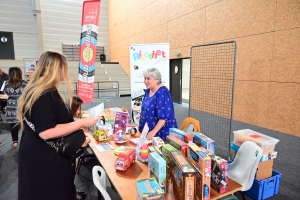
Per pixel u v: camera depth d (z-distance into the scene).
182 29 5.95
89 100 2.54
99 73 9.95
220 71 4.71
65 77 1.20
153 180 1.01
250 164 1.54
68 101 1.22
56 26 10.32
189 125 2.30
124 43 10.05
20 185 1.13
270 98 3.88
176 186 1.04
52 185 1.13
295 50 3.41
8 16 9.20
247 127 4.04
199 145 1.35
